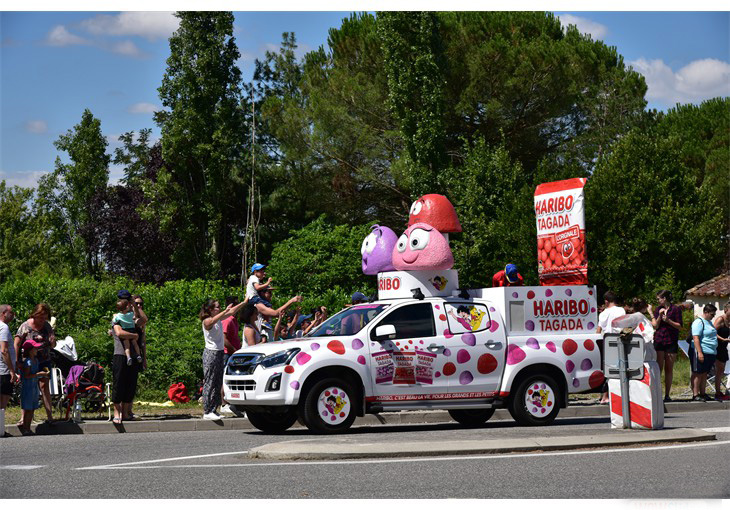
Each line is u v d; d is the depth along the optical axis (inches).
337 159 1788.9
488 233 1571.1
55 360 603.8
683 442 446.9
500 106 1656.0
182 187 2133.4
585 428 509.7
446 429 545.6
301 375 506.0
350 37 1828.2
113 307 918.4
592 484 326.0
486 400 546.9
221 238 2191.2
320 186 1835.6
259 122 2207.2
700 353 717.9
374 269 640.4
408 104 1694.1
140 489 320.8
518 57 1651.1
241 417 607.8
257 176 2183.8
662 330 718.5
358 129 1748.3
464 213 1606.8
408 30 1688.0
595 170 1667.1
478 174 1596.9
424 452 397.1
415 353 530.6
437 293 581.0
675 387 858.8
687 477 341.1
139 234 2126.0
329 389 511.8
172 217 2073.1
